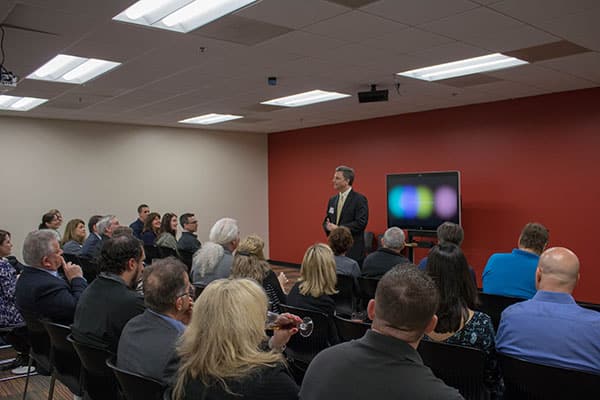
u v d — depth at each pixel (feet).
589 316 5.85
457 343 6.28
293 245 33.19
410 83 18.54
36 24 11.37
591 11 10.93
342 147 29.48
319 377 4.00
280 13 11.02
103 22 11.32
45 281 9.03
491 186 22.62
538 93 20.58
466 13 11.04
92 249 17.03
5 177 25.32
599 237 19.30
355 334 7.87
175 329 5.58
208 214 32.40
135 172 29.48
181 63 15.29
